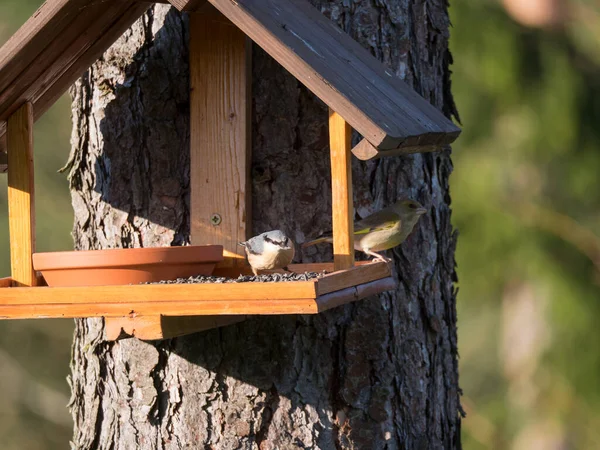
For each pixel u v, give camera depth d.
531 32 17.41
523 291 18.89
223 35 9.91
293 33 8.93
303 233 9.98
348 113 8.26
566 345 17.75
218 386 9.96
